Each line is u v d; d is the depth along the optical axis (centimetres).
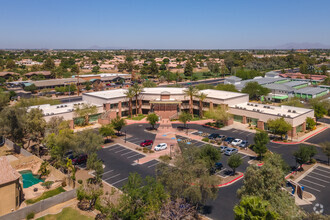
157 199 3231
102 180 4678
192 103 9662
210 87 12156
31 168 5228
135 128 8088
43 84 14662
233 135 7431
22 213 3494
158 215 3130
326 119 9425
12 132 5875
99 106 8794
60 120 6278
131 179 3453
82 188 3741
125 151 6128
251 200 2581
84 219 3522
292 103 9550
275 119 7269
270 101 12006
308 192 4306
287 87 12750
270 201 3022
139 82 18550
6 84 15150
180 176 3531
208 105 9388
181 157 3944
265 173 3253
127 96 9225
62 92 14025
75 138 5069
